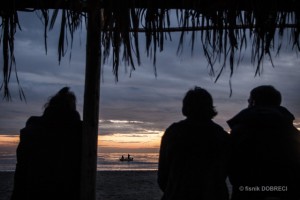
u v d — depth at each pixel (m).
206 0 1.85
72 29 1.83
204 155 2.09
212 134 2.12
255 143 2.15
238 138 2.19
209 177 2.07
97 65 2.45
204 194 2.04
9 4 1.92
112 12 1.76
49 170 2.33
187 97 2.20
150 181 16.62
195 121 2.16
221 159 2.12
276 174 2.11
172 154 2.13
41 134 2.38
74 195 2.39
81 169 2.43
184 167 2.09
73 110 2.50
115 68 1.80
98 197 10.90
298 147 2.13
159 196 11.30
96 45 2.43
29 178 2.31
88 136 2.44
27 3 2.08
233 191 2.26
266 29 1.88
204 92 2.20
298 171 2.11
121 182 15.95
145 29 1.87
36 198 2.29
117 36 1.77
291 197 2.12
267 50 1.89
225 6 1.86
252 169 2.14
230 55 1.86
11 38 1.91
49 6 1.93
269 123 2.16
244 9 1.91
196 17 1.85
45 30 1.82
